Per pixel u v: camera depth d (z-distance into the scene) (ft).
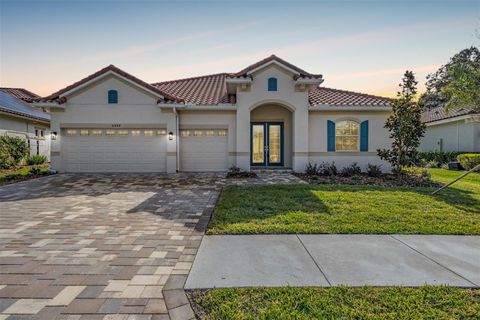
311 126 49.75
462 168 57.88
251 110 50.01
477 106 58.18
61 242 15.53
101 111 47.52
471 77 57.98
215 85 61.21
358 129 50.06
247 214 21.11
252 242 15.61
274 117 53.31
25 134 64.80
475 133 62.75
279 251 14.29
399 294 10.05
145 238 16.25
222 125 49.65
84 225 18.81
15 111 59.36
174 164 48.21
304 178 41.73
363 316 8.77
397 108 40.93
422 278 11.41
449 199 25.95
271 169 51.01
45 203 25.55
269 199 26.20
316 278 11.37
